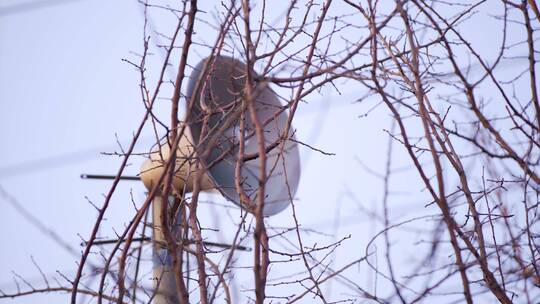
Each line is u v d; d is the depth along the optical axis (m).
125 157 12.41
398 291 11.20
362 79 11.59
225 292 12.23
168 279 13.14
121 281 12.19
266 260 12.14
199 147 12.28
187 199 13.36
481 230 11.93
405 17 11.83
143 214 12.20
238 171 12.54
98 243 12.90
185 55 12.09
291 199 12.67
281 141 12.92
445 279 11.11
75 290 12.46
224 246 12.32
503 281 11.79
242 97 11.97
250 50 12.27
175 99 12.21
